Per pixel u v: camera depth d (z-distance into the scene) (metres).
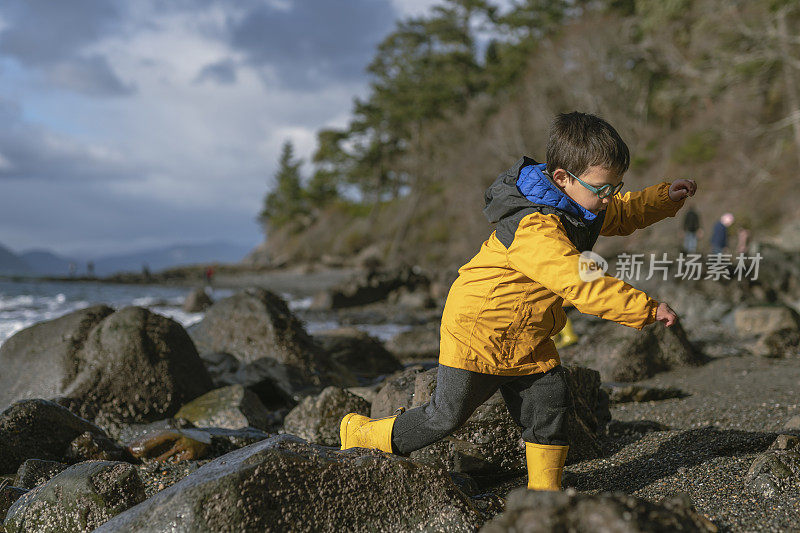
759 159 29.81
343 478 2.41
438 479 2.55
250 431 4.50
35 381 5.08
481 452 3.41
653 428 4.20
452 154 47.66
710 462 3.21
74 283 39.75
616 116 36.09
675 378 6.46
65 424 4.04
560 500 1.64
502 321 2.39
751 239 24.11
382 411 3.81
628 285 2.16
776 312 9.30
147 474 3.71
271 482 2.29
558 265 2.19
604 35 37.03
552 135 2.39
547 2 49.78
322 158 69.56
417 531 2.42
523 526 1.56
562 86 38.19
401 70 56.47
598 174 2.29
